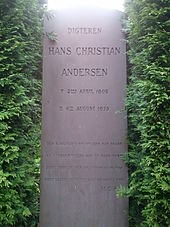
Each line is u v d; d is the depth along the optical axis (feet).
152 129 5.49
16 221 5.72
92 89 6.79
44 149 6.64
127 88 6.51
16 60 5.92
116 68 6.83
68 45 6.88
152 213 5.30
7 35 5.85
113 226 6.47
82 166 6.61
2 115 5.48
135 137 6.56
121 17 6.94
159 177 5.24
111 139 6.68
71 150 6.64
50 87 6.78
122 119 6.71
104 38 6.90
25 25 6.23
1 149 5.61
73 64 6.83
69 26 6.91
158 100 5.42
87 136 6.68
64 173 6.59
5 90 5.86
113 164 6.63
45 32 6.84
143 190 5.57
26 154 6.01
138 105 5.92
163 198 5.30
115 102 6.76
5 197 5.39
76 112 6.73
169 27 5.74
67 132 6.69
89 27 6.92
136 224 6.27
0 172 5.35
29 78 6.47
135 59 6.14
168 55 5.65
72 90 6.79
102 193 6.55
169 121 5.49
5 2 5.88
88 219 6.50
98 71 6.83
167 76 5.50
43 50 6.82
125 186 6.54
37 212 6.32
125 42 6.87
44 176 6.58
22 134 6.12
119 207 6.50
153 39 5.68
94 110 6.74
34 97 6.54
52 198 6.53
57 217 6.49
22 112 5.84
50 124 6.70
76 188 6.56
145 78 5.78
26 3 6.21
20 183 5.76
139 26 6.13
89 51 6.87
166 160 5.40
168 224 5.31
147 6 5.94
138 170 5.86
